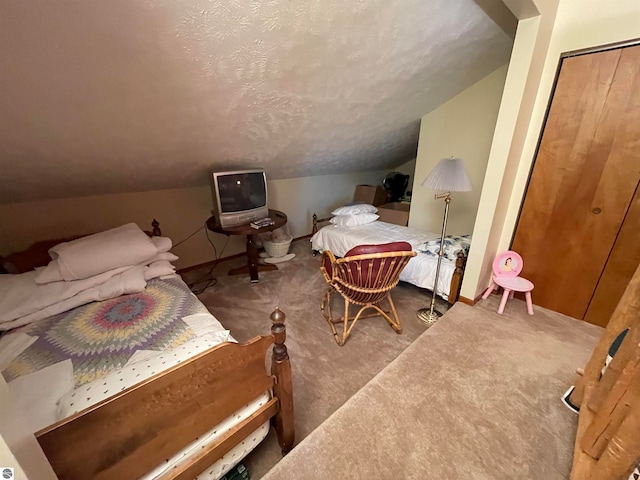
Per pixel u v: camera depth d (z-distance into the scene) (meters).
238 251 3.59
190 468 0.86
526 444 1.15
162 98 1.52
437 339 1.79
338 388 1.62
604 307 1.87
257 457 1.25
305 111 2.17
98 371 1.04
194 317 1.38
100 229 2.56
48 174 1.88
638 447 0.69
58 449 0.64
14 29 0.93
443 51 2.05
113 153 1.89
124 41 1.13
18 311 1.35
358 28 1.50
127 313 1.41
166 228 2.96
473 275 2.13
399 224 3.86
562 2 1.68
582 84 1.70
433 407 1.33
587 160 1.76
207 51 1.32
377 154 4.09
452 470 1.06
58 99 1.29
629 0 1.49
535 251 2.09
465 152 3.08
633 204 1.66
